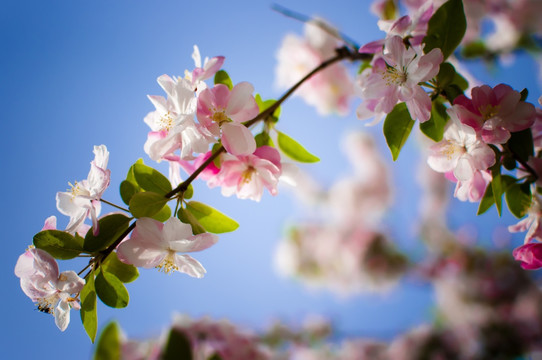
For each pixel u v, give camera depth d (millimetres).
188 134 432
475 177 443
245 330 742
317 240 1517
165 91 437
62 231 424
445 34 458
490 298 1312
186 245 424
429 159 451
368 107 470
